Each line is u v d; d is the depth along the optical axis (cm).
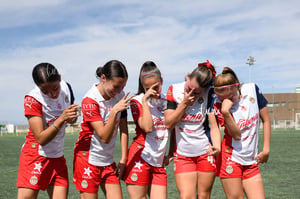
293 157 1074
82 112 337
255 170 349
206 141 360
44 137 317
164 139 358
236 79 337
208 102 359
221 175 354
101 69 341
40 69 309
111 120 319
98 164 341
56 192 339
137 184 352
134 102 357
